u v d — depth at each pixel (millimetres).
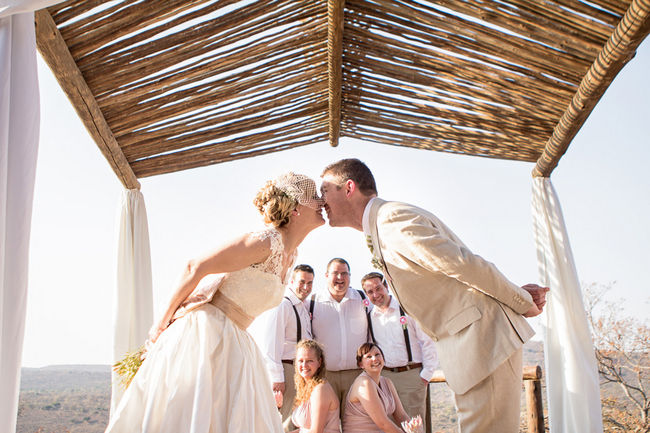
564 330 4746
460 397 2574
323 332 4590
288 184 2734
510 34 4105
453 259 2402
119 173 5012
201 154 5184
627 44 3686
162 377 2365
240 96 4809
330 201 2836
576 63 4137
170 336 2477
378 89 4973
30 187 2244
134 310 4961
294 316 4578
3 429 2039
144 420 2275
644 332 10805
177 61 4281
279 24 4301
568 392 4613
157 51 4148
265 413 2520
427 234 2455
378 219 2635
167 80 4434
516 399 2518
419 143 5418
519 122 4836
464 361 2508
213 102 4750
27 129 2260
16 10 2176
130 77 4266
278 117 5156
